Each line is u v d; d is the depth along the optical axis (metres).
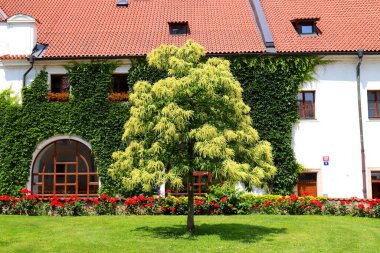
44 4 27.52
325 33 24.16
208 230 14.14
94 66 22.66
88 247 11.72
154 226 14.95
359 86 22.62
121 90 23.00
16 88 22.80
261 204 19.06
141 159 12.64
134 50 22.81
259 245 12.02
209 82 12.41
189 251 11.26
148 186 12.05
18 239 12.72
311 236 13.34
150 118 12.64
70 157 22.78
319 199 19.00
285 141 21.95
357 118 22.52
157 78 22.48
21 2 27.38
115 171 13.32
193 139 12.38
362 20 25.30
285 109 22.17
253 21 25.52
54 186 22.58
